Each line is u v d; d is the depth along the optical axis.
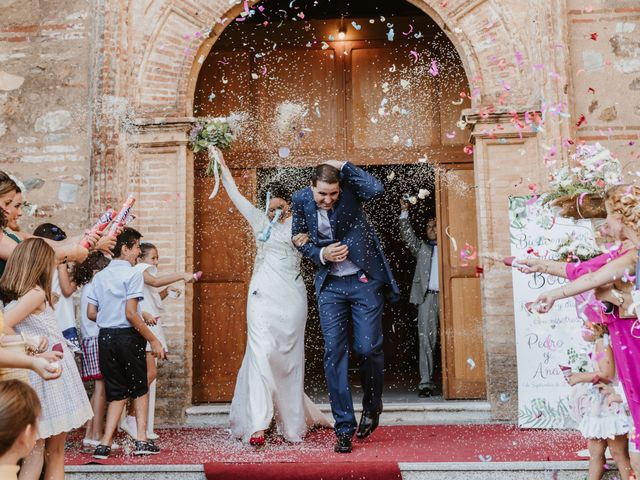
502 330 6.05
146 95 6.56
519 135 6.25
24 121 6.57
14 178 6.49
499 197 6.22
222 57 7.50
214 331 6.91
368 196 4.65
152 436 5.18
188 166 6.55
